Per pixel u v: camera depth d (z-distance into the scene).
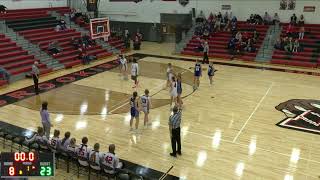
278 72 20.75
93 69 20.81
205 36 26.69
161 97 15.55
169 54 25.86
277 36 25.08
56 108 13.96
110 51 25.45
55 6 28.95
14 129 11.76
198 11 28.73
